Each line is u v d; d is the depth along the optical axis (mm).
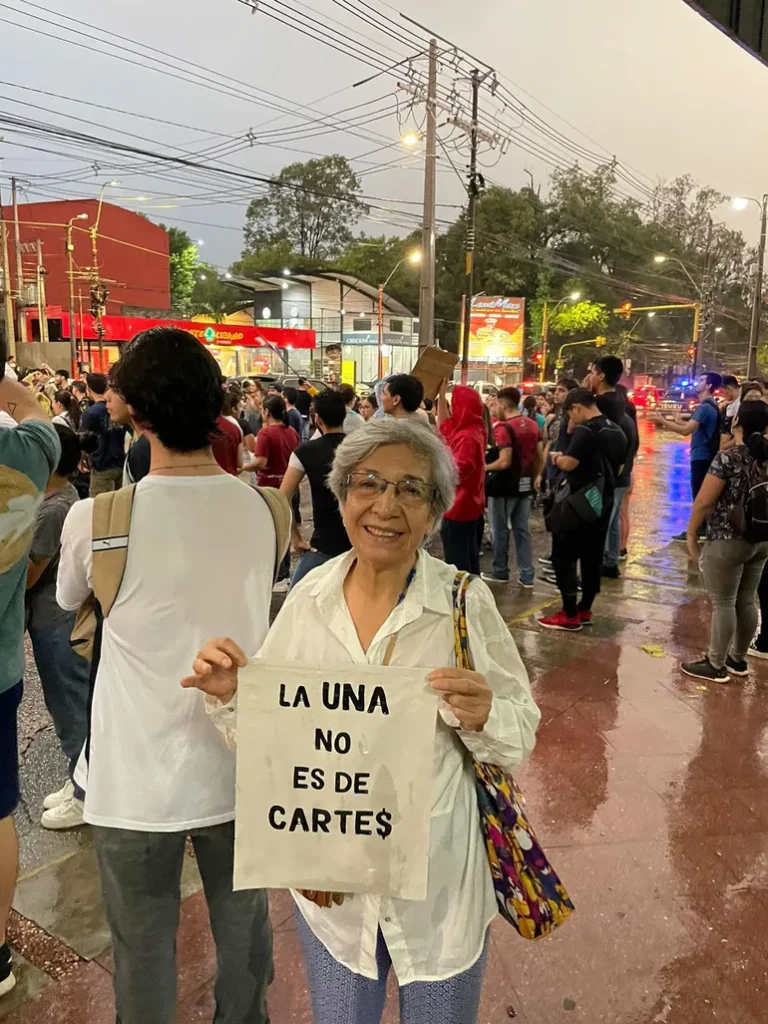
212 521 1697
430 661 1495
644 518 10125
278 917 2643
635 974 2391
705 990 2330
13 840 2258
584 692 4457
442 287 55375
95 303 29516
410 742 1355
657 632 5504
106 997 2273
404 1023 1498
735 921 2633
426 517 1520
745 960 2457
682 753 3770
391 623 1488
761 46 3604
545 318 51562
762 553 4504
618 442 5281
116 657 1681
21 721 4191
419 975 1467
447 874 1479
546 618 5605
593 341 53531
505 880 1533
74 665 3045
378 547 1479
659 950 2494
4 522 1999
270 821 1383
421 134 18219
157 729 1651
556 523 5293
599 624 5672
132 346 1678
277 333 34812
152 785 1646
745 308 76875
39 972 2359
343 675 1353
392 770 1359
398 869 1376
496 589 6652
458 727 1425
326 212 70938
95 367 29188
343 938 1505
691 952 2488
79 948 2461
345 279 43438
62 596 1846
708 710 4238
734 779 3539
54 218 43688
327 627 1544
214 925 1804
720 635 4551
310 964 1598
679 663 4910
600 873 2873
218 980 1834
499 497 6645
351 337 42531
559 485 5402
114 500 1671
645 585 6777
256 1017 1860
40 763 3697
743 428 4332
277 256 61562
